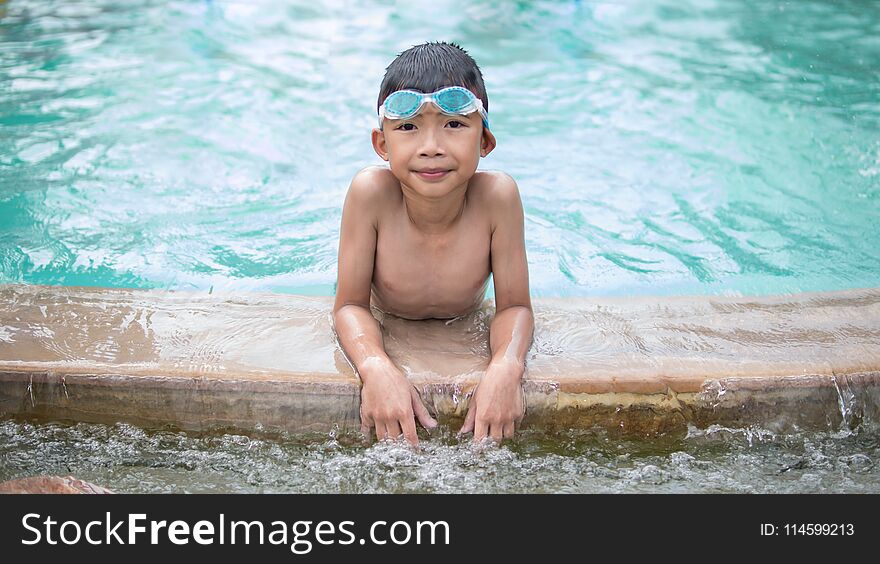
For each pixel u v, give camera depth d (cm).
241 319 291
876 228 396
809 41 633
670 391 263
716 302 308
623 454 261
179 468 254
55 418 264
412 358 270
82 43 609
